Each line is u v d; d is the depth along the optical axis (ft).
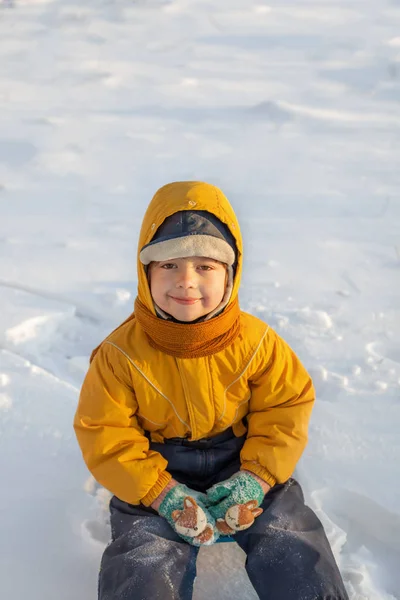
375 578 6.49
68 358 9.66
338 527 6.81
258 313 10.19
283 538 5.97
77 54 24.59
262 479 6.34
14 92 20.77
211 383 6.29
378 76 21.71
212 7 30.37
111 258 12.02
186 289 5.90
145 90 21.01
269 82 21.50
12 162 16.10
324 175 15.30
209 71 22.66
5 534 6.74
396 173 15.39
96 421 6.27
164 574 5.72
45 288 11.02
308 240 12.54
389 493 7.13
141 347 6.29
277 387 6.54
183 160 16.15
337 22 27.84
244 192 14.48
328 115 18.80
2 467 7.50
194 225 5.93
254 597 6.16
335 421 8.10
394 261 11.82
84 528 6.77
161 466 6.27
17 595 6.19
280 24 27.81
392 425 8.04
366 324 10.05
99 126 18.24
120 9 30.14
